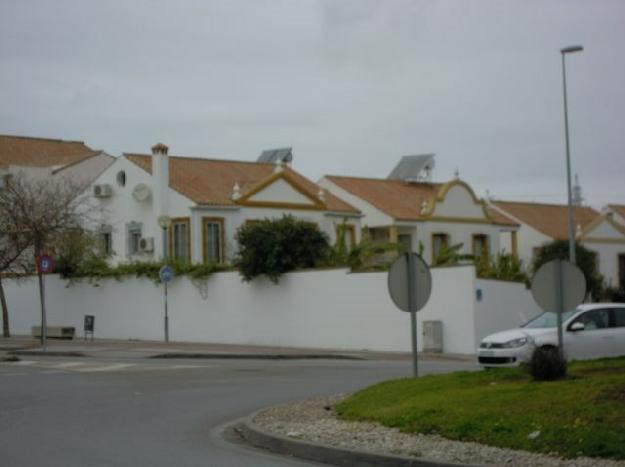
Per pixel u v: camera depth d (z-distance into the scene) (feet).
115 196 146.61
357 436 40.27
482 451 35.42
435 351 105.40
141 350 109.19
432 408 42.04
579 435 34.47
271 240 117.39
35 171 166.20
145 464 37.24
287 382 71.15
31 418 51.83
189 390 66.13
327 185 171.32
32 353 107.55
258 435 42.80
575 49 114.73
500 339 71.97
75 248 136.77
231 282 122.52
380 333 109.29
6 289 149.48
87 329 129.80
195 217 135.23
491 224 176.45
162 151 139.74
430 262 164.25
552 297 47.93
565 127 117.19
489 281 106.52
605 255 196.44
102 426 48.75
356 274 111.45
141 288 131.75
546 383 44.42
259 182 141.90
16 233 133.08
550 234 196.85
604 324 72.33
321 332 114.42
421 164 183.32
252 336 120.37
